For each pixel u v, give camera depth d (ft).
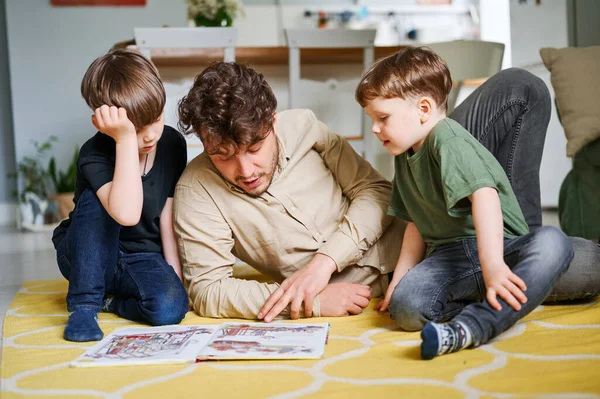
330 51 10.55
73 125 16.28
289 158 5.02
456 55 9.99
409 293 4.17
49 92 16.17
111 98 4.37
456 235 4.50
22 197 15.30
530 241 3.97
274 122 4.50
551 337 3.83
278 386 3.15
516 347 3.65
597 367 3.24
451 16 19.04
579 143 7.73
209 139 4.15
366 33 10.52
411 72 4.32
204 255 4.78
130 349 3.80
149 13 16.39
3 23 16.37
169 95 9.68
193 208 4.78
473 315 3.64
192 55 10.13
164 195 5.11
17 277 7.80
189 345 3.82
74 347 4.03
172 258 5.23
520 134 5.12
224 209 4.78
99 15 16.24
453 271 4.30
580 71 8.00
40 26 16.07
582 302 4.81
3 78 16.38
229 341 3.86
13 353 3.94
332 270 4.71
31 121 16.15
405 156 4.62
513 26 13.69
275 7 17.76
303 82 10.58
